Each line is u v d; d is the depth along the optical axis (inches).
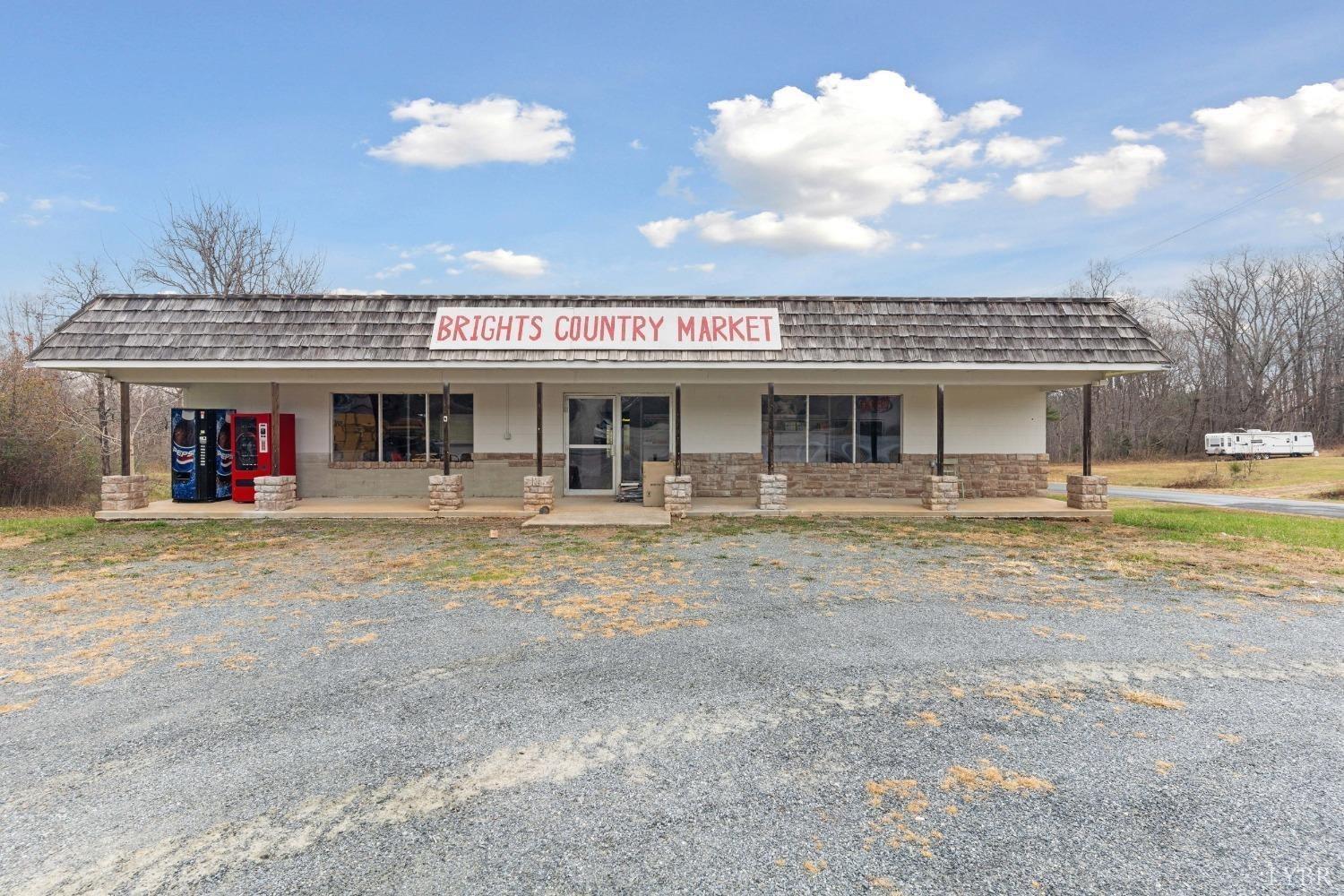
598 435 579.5
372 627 241.4
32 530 446.6
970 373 503.8
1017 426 572.1
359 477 563.8
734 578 313.7
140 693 185.9
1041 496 571.8
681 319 498.0
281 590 293.0
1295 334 1916.8
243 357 476.1
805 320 506.6
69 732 163.3
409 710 174.9
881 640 227.5
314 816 129.3
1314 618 253.8
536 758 150.6
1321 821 128.6
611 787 139.0
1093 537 429.4
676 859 116.2
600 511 498.0
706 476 576.1
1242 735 162.1
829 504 530.9
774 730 163.0
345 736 161.2
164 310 498.3
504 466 572.7
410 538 421.1
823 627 240.5
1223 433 1775.3
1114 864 115.7
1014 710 174.7
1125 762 149.1
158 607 268.7
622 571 328.2
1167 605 271.3
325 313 503.5
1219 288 1953.7
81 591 292.4
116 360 467.5
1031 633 235.3
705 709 174.9
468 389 568.7
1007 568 336.5
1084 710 175.0
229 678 195.6
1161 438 1939.0
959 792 137.0
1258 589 297.7
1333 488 876.0
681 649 218.5
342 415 568.1
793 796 135.6
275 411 509.0
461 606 268.2
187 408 557.9
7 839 122.8
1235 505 703.1
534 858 116.5
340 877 112.0
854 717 170.2
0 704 178.5
